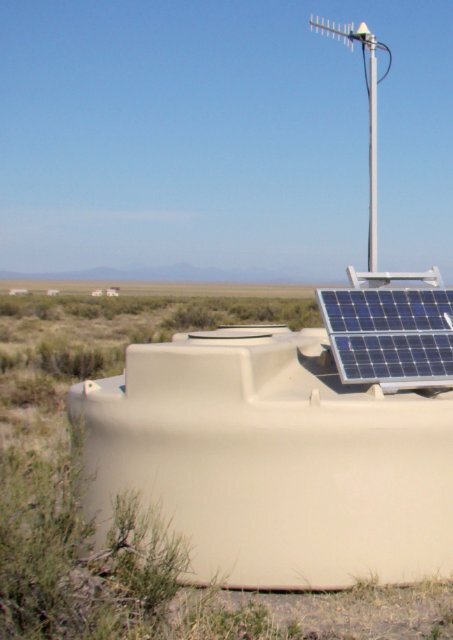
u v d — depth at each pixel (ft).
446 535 24.32
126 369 25.12
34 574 17.28
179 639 18.38
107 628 17.12
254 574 23.71
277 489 23.65
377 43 38.22
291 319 165.78
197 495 23.97
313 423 23.52
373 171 37.68
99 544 24.81
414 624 20.80
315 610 22.18
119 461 24.95
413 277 31.17
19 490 19.01
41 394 60.80
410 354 27.22
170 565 20.07
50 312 192.44
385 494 23.80
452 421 24.23
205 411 23.93
